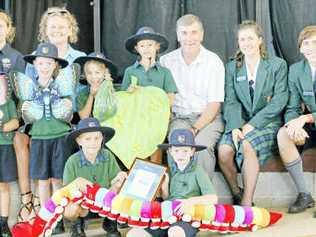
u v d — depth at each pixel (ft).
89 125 10.07
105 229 10.27
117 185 10.24
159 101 11.40
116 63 13.98
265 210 10.28
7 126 10.70
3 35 11.62
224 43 13.84
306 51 11.25
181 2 13.82
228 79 11.72
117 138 11.19
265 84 11.46
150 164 10.37
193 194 10.11
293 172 11.24
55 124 10.71
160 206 9.77
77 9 14.08
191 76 11.80
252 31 11.30
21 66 11.75
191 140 10.09
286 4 13.50
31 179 10.98
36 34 13.79
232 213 9.94
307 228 10.19
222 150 11.24
